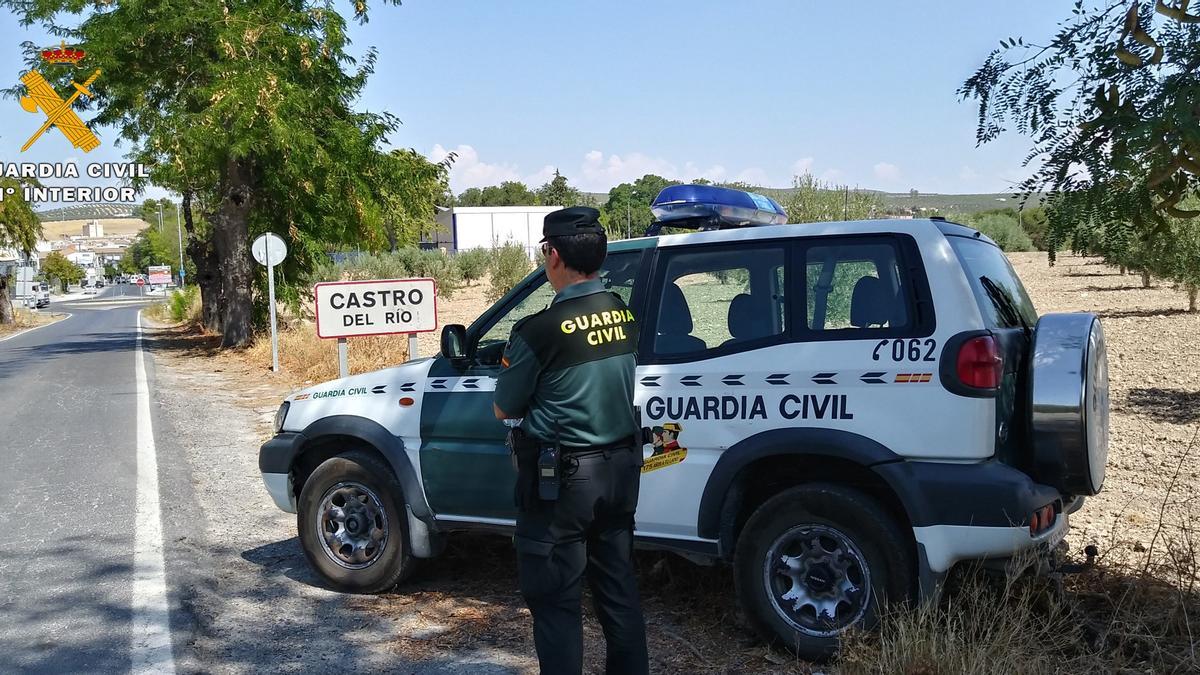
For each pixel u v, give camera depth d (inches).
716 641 178.1
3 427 482.6
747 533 169.2
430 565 231.9
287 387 611.2
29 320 2048.5
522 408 140.4
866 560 159.2
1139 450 303.9
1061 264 1438.2
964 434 152.6
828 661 163.3
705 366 173.6
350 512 213.9
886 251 165.0
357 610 204.1
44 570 236.1
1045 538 154.7
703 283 179.8
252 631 193.2
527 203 5378.9
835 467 167.5
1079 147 134.6
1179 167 124.0
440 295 1565.0
